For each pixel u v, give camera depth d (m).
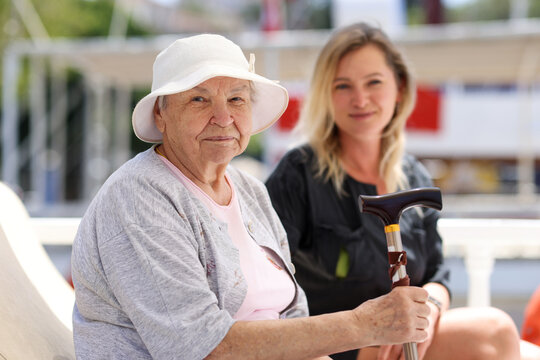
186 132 1.59
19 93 16.38
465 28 8.02
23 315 1.63
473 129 13.70
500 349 2.01
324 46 2.46
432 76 10.23
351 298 2.27
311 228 2.31
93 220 1.48
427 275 2.43
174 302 1.36
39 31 11.96
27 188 15.92
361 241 2.27
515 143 13.77
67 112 17.73
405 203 1.60
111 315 1.46
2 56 12.52
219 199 1.71
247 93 1.66
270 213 1.95
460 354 2.04
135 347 1.44
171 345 1.34
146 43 8.96
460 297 5.62
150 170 1.53
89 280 1.46
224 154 1.61
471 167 16.64
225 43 1.64
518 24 11.47
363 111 2.39
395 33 8.15
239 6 26.67
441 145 13.73
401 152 2.52
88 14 18.03
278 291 1.73
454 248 3.59
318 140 2.42
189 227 1.49
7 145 9.77
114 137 12.83
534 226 2.92
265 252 1.79
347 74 2.39
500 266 7.31
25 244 2.08
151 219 1.43
